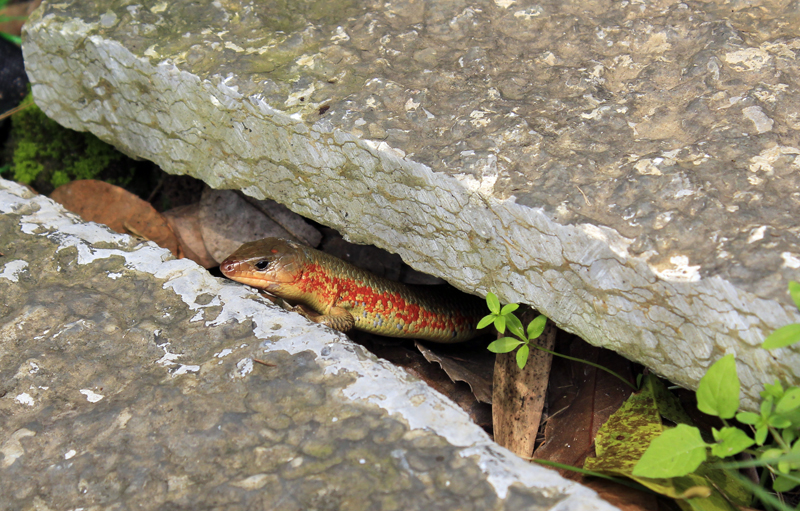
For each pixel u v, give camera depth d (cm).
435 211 67
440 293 73
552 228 65
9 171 79
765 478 65
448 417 64
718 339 64
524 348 66
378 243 69
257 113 69
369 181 68
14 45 80
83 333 66
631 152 66
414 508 62
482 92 68
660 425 66
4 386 65
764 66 67
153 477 63
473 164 66
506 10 70
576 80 68
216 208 74
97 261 68
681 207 65
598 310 65
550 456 67
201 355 66
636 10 70
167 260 69
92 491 63
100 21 71
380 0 71
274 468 63
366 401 64
